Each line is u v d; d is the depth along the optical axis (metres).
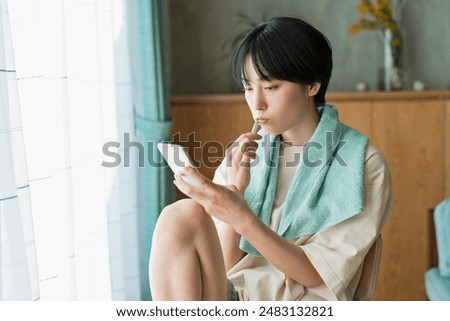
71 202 2.13
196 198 1.46
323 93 1.65
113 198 2.68
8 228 1.66
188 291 1.44
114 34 2.75
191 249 1.45
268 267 1.65
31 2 1.94
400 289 3.47
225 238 1.67
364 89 3.68
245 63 1.55
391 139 3.42
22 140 1.74
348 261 1.53
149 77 2.94
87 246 2.39
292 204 1.62
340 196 1.58
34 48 1.95
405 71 3.67
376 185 1.59
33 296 1.77
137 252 2.80
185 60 3.83
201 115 3.41
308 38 1.54
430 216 3.45
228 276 1.65
